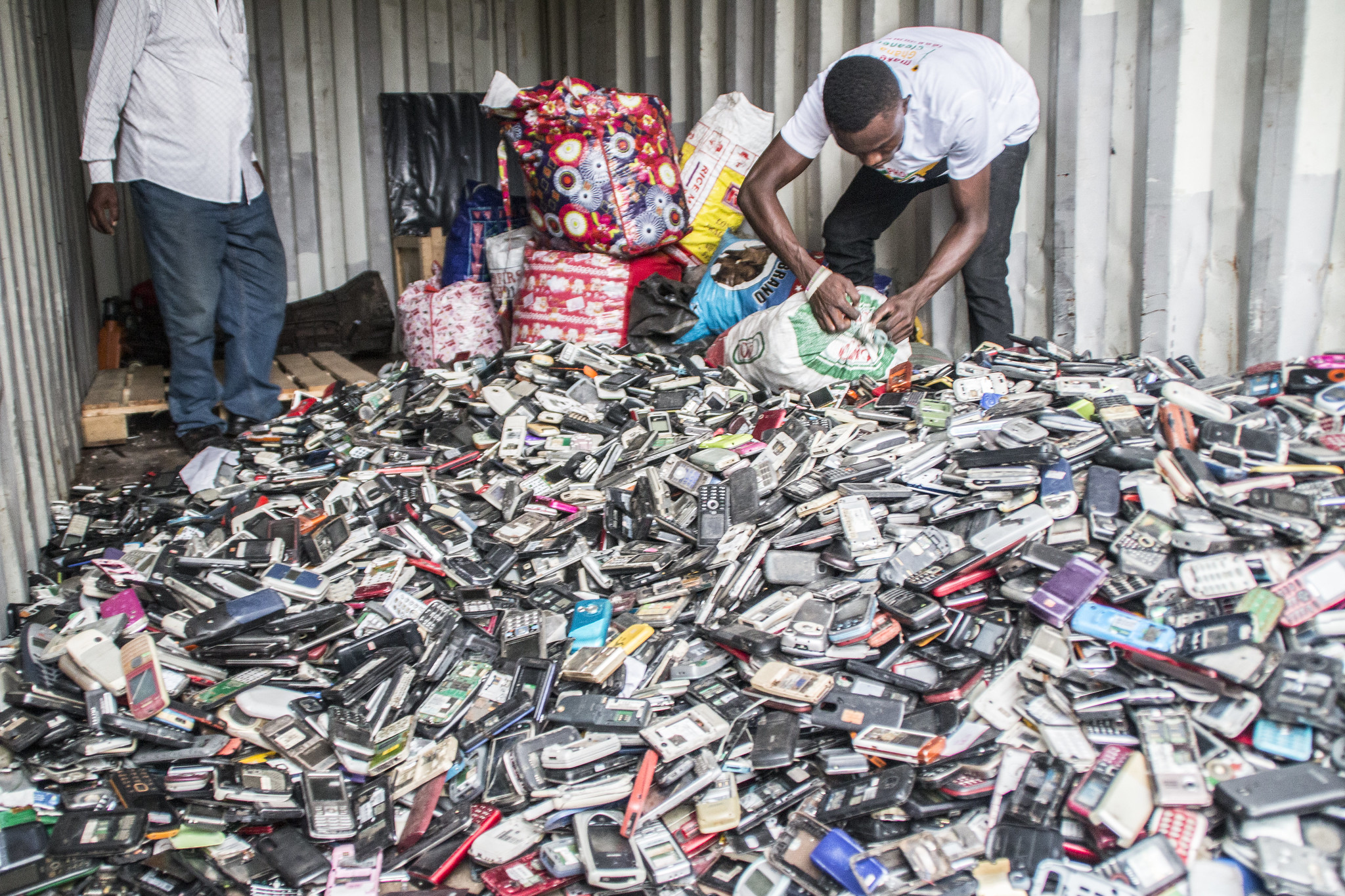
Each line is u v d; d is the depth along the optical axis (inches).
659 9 192.1
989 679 72.6
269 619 79.7
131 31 121.3
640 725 70.0
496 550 90.0
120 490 121.0
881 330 119.4
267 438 133.5
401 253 206.1
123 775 68.4
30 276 120.3
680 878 62.1
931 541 81.4
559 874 63.1
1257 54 106.3
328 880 63.7
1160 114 113.9
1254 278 110.3
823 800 67.6
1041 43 125.8
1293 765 60.4
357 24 203.2
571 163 143.3
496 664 78.5
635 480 97.8
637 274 147.6
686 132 191.5
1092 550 77.5
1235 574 69.9
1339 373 90.9
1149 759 62.6
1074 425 90.5
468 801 68.8
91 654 73.5
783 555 84.7
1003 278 129.2
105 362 174.2
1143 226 118.3
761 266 142.6
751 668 75.5
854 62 101.2
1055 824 62.7
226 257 139.3
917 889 59.4
